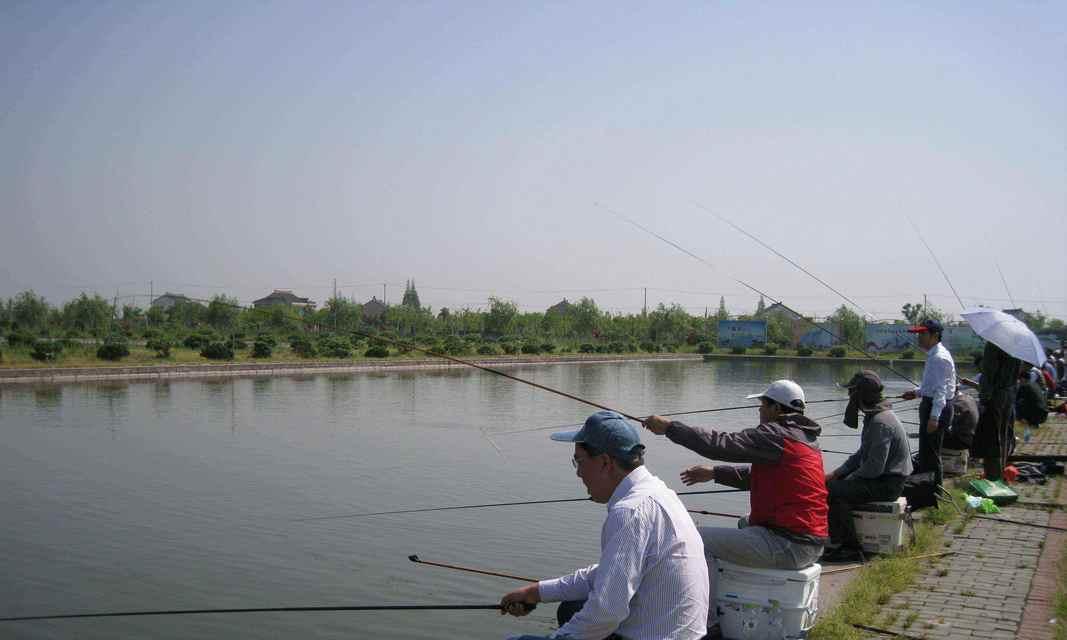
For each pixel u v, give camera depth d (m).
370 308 82.06
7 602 8.53
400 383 37.25
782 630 4.64
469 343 60.84
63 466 15.98
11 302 63.31
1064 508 8.30
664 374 47.62
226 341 44.62
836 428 20.56
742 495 13.12
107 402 26.89
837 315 62.22
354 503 12.87
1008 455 10.50
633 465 3.65
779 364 59.34
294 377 38.88
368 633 7.75
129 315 67.88
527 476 15.17
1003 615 5.25
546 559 9.98
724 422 23.56
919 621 5.15
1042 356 8.93
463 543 10.67
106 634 7.71
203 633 7.71
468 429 21.73
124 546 10.50
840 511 6.53
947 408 8.30
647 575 3.45
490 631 7.89
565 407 28.11
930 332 8.30
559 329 80.12
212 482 14.50
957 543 7.00
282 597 8.70
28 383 32.50
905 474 6.51
